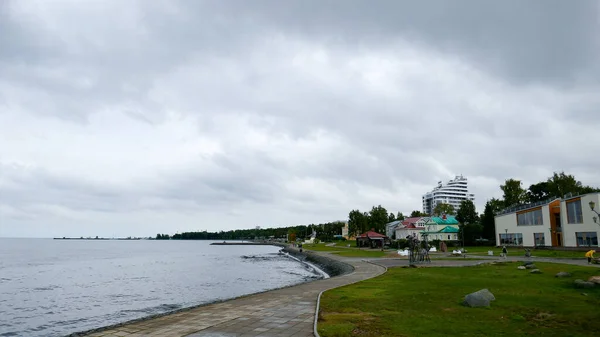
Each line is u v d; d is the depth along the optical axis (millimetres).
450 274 29750
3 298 36312
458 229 96562
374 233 101938
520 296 18719
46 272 63281
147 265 78562
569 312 15078
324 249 102500
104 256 115688
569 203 65938
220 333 12859
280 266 74438
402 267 38156
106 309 30156
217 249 180875
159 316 15852
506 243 82625
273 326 13797
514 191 106438
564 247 65938
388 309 16172
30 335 22641
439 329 12703
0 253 132125
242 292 38281
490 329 12695
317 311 15984
